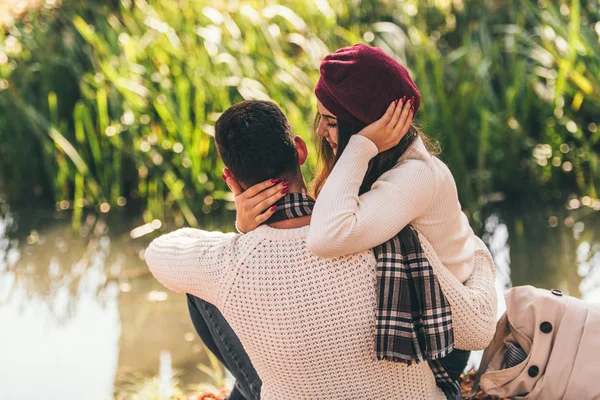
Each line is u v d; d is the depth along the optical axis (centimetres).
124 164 555
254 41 577
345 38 588
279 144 180
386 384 182
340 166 179
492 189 526
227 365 216
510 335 234
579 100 523
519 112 547
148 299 407
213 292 183
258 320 179
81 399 311
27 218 532
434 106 512
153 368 336
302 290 175
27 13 645
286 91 549
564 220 478
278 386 187
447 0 643
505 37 602
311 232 174
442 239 192
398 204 177
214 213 523
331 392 182
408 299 177
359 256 177
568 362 222
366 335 177
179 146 537
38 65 576
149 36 575
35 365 342
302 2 623
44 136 552
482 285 200
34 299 412
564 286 389
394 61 186
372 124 182
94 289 421
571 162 526
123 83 541
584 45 534
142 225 512
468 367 306
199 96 535
